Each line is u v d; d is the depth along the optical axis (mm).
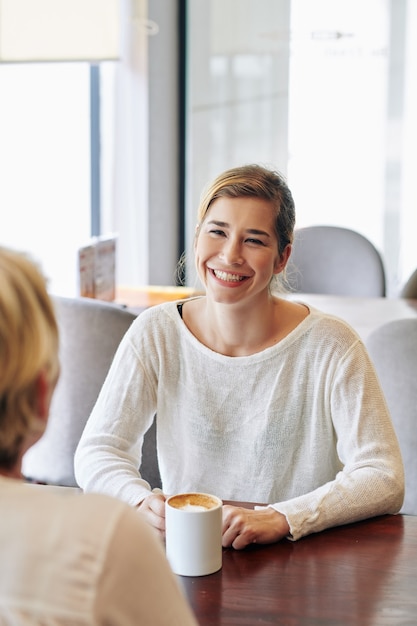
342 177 4664
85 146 4238
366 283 3879
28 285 801
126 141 4375
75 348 2127
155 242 4699
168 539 1310
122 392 1695
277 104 4664
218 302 1602
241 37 4637
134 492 1519
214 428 1673
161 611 792
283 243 1650
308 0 4543
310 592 1252
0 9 3047
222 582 1281
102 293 3178
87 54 3076
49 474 2191
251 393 1650
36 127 3857
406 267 4684
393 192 4637
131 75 4383
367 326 2938
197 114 4742
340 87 4590
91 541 764
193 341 1676
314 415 1646
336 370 1623
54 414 2160
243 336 1640
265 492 1665
